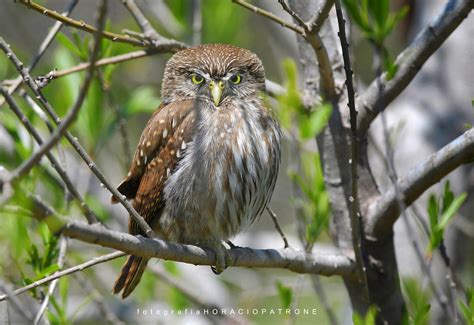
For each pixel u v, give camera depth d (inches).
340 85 390.9
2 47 295.0
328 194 397.1
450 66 505.4
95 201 487.8
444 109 497.0
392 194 370.6
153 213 398.6
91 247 543.5
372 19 391.5
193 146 391.2
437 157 347.6
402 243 462.6
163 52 412.2
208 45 428.5
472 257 491.2
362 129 385.7
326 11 335.3
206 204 389.7
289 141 444.5
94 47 227.9
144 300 528.1
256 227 701.9
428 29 357.1
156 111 425.1
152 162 399.5
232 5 526.0
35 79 376.2
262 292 572.4
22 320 465.4
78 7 694.5
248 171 393.7
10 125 410.0
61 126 230.5
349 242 393.7
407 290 368.8
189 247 336.5
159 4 554.6
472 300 335.3
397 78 366.0
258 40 740.0
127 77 664.4
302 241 390.3
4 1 618.5
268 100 418.6
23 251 398.9
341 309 601.3
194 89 409.7
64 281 396.2
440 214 402.0
